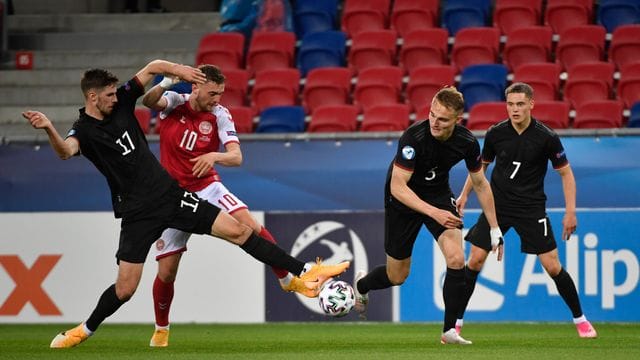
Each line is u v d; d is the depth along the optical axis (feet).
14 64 192.85
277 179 142.31
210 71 90.89
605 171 136.46
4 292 135.13
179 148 93.15
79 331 88.22
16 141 146.72
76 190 145.48
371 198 140.46
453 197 90.43
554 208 135.03
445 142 85.76
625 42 169.27
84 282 134.10
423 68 167.84
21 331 122.11
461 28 182.80
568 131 137.90
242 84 174.70
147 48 196.34
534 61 172.14
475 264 99.04
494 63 172.55
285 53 180.45
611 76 164.66
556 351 84.94
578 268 126.11
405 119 158.81
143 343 98.78
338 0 196.44
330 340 101.14
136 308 132.46
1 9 194.59
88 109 83.71
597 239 125.90
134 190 83.92
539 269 126.11
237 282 131.44
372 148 141.38
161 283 91.86
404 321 128.06
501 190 99.71
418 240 127.95
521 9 180.45
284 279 88.28
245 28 190.70
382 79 169.89
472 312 126.82
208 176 94.94
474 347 89.15
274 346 93.04
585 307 126.00
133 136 84.28
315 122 161.68
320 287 86.79
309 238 130.21
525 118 98.27
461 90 165.68
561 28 179.22
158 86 87.92
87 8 210.38
